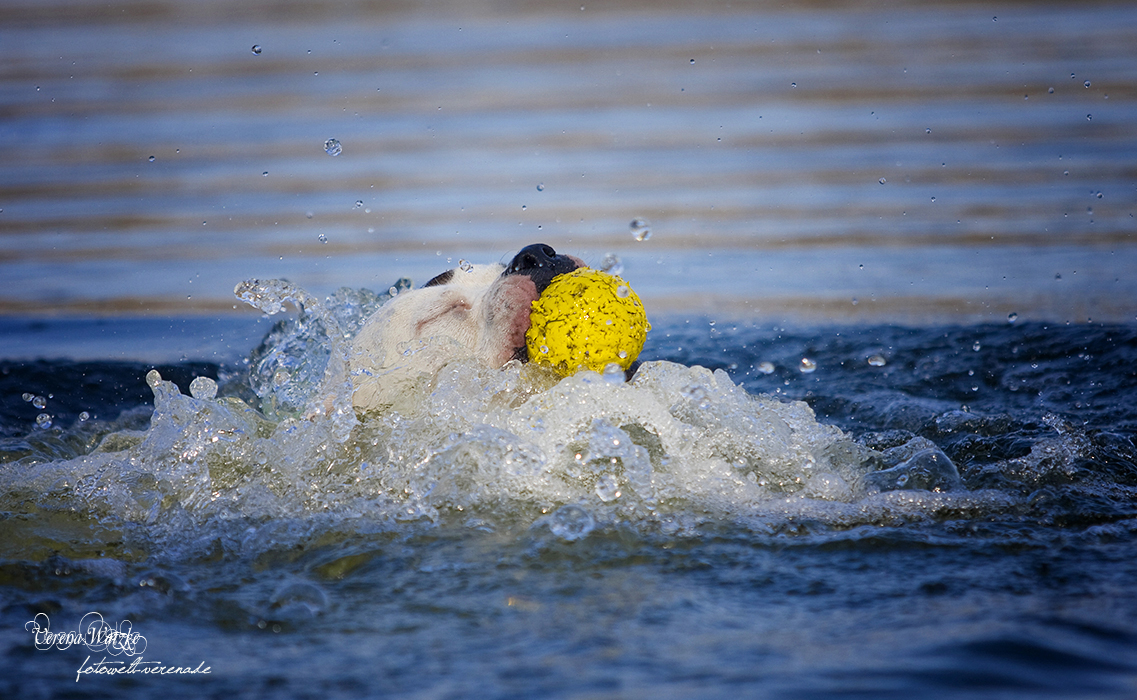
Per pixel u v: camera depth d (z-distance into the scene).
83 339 21.75
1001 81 46.47
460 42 62.66
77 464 12.59
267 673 7.36
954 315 22.00
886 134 39.97
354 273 25.61
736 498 11.12
